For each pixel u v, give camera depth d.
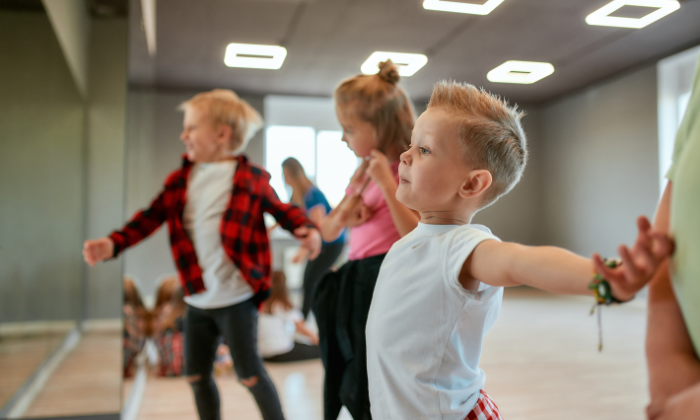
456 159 0.63
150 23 2.68
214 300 1.46
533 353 2.82
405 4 2.46
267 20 2.82
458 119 0.63
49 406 1.89
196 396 1.51
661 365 0.36
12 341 1.94
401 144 1.13
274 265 6.42
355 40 2.88
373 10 2.51
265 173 1.63
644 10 2.83
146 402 2.15
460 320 0.63
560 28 2.92
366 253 1.14
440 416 0.65
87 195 2.00
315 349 2.85
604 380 2.31
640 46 3.64
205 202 1.51
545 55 3.19
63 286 1.97
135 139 2.21
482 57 2.87
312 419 1.93
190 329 1.51
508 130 0.65
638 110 4.77
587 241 5.28
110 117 2.02
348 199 1.17
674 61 4.24
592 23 2.93
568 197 5.32
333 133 6.83
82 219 1.99
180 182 1.58
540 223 5.35
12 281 1.98
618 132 4.95
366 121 1.13
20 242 1.99
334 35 2.82
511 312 4.06
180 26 2.91
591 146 5.13
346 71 3.49
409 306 0.67
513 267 0.50
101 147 2.01
